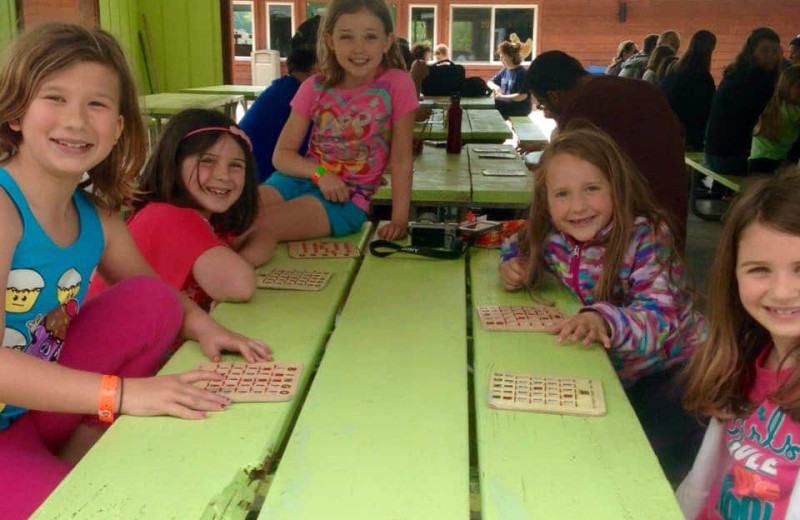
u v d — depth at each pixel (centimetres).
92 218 159
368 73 258
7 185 137
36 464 135
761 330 135
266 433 118
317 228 249
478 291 196
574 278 190
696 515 140
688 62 679
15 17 590
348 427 119
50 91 136
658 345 167
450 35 1572
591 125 235
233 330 163
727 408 137
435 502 100
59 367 128
